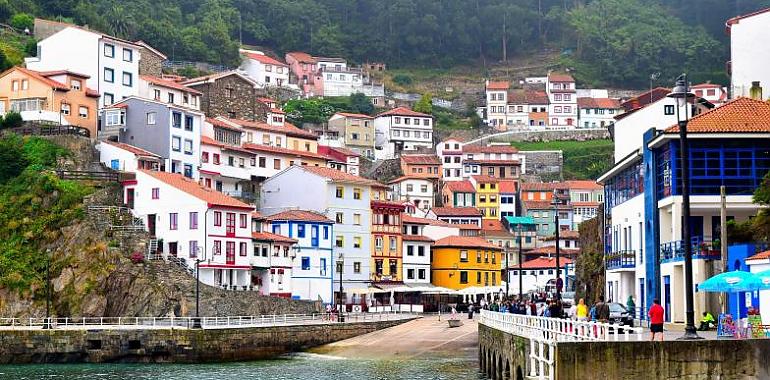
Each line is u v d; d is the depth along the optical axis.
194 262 129.12
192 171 152.50
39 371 95.81
